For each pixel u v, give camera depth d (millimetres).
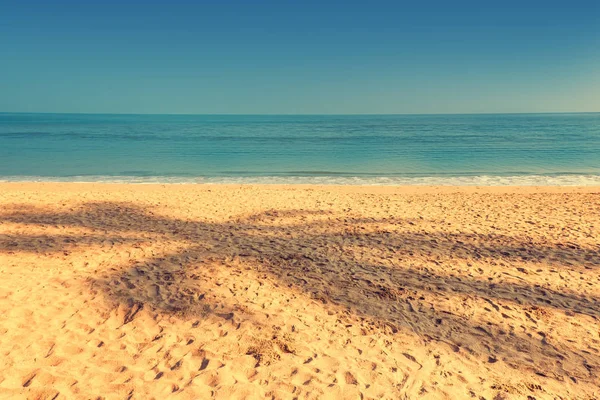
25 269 7289
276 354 4711
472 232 10383
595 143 47594
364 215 12336
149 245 8977
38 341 4875
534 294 6633
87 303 5934
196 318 5562
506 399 4004
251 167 27297
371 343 5027
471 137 61750
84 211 12398
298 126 116438
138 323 5387
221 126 117062
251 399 3912
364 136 66062
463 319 5742
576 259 8312
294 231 10453
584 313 5977
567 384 4293
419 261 8195
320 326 5434
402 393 4059
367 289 6754
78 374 4254
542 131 79062
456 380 4305
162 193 15906
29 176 22422
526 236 9992
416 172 24781
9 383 4074
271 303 6113
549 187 18484
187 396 3934
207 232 10227
